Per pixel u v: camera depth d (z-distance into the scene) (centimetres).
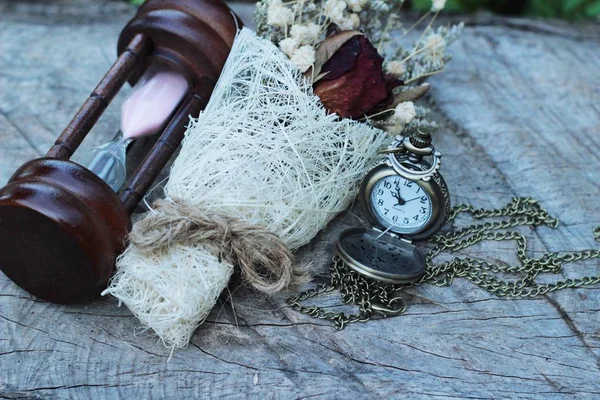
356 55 36
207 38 39
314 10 40
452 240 39
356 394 34
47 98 44
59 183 33
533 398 35
